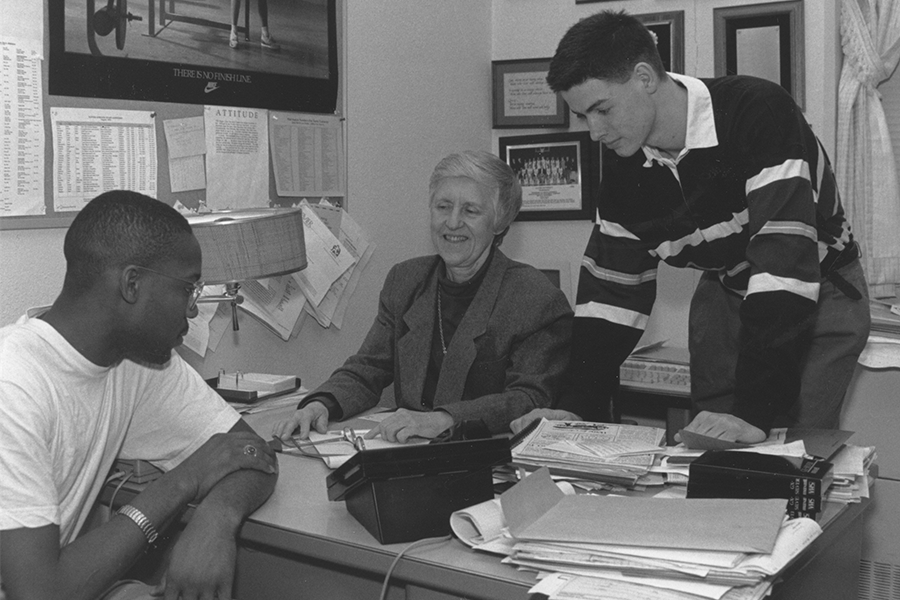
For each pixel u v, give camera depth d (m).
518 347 2.02
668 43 3.26
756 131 1.70
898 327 2.34
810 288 1.62
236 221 2.01
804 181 1.67
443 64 3.40
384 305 2.21
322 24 2.82
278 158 2.69
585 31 1.72
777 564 1.02
